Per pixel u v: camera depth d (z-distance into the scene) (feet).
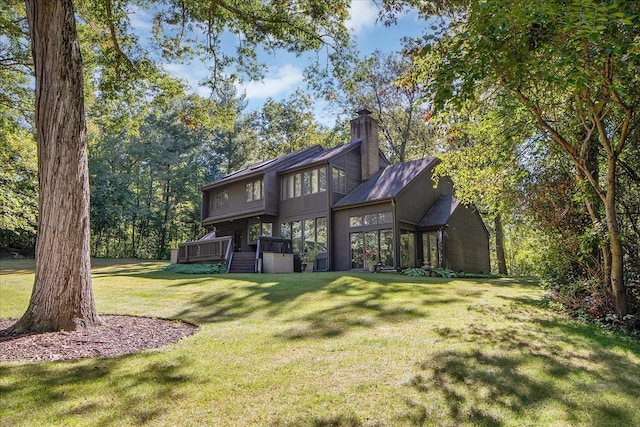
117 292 33.65
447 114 22.81
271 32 32.65
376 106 88.43
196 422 9.82
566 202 23.08
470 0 17.72
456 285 35.42
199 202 118.21
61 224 18.69
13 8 34.60
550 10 12.75
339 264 58.90
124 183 108.58
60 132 18.75
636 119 20.24
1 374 12.82
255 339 17.80
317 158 65.26
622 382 12.46
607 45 14.01
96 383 12.21
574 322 20.40
